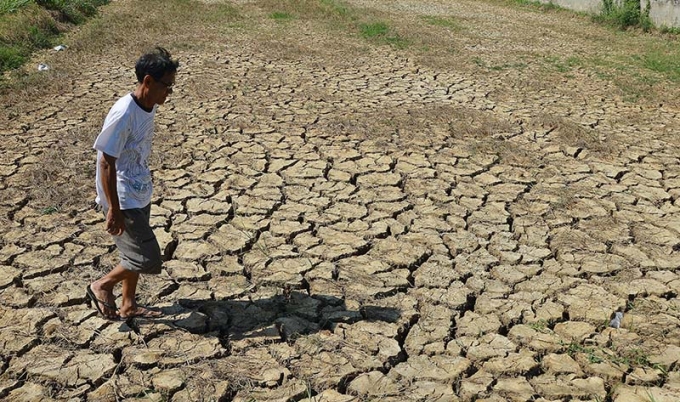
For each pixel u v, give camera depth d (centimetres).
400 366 321
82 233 438
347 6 1664
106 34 1133
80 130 637
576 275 405
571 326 354
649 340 341
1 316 348
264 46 1100
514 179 552
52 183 511
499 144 630
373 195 513
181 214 472
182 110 720
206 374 310
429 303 375
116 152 295
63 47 1036
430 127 679
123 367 315
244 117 698
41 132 635
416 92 835
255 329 346
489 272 409
